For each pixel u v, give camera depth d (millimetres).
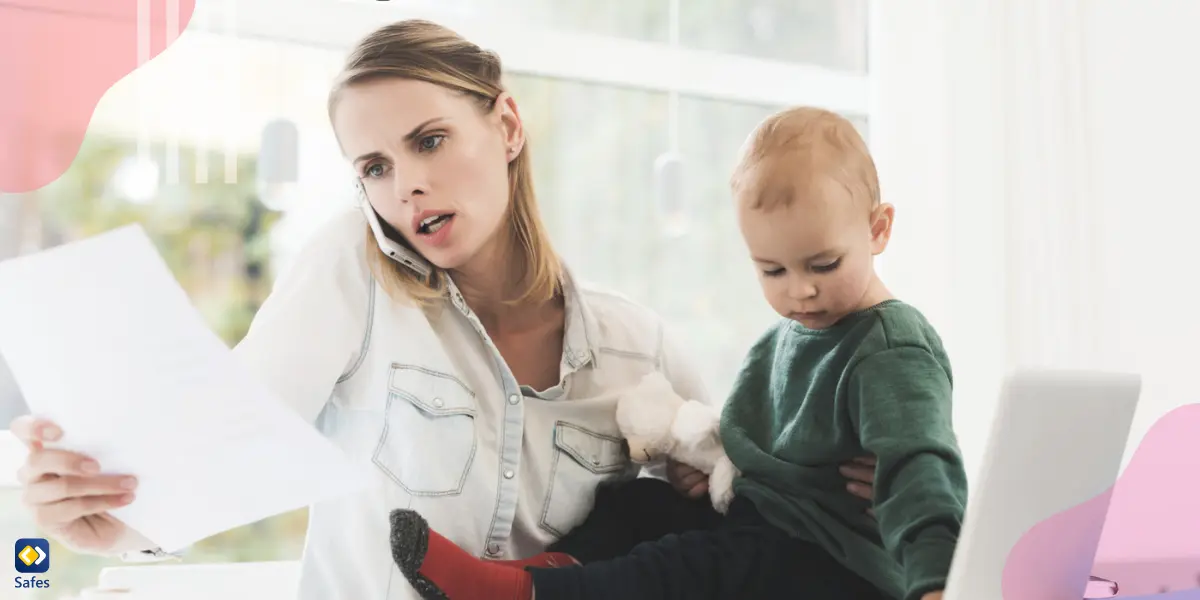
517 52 1727
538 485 1208
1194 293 1664
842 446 1090
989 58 1856
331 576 1185
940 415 1016
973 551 853
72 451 943
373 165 1143
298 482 955
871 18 1942
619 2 1822
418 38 1150
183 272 1594
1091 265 1787
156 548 1112
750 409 1217
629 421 1216
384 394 1162
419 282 1188
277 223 1645
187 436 919
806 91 1926
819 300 1119
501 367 1197
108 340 870
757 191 1104
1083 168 1797
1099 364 1771
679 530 1222
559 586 1039
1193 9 1680
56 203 1507
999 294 1842
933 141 1893
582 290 1319
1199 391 1647
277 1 1588
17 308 874
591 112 1803
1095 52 1793
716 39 1892
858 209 1103
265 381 1101
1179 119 1691
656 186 1710
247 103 1608
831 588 1083
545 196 1770
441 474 1145
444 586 1016
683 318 1872
